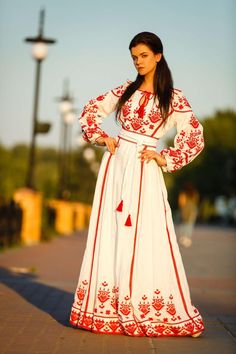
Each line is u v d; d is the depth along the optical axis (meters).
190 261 16.56
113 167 6.16
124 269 5.91
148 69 6.13
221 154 76.94
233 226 60.97
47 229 23.94
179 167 6.13
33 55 21.22
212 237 32.16
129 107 6.17
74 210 36.88
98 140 6.23
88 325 6.07
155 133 6.16
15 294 8.73
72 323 6.19
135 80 6.26
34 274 11.67
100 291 5.99
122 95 6.22
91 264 6.09
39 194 22.12
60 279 10.97
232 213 72.81
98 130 6.27
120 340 5.79
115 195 6.09
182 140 6.14
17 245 19.30
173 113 6.16
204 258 17.77
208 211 84.94
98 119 6.32
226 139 77.19
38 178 77.94
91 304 6.07
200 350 5.54
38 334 6.03
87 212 51.84
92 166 49.91
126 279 5.91
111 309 5.98
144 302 5.93
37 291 9.13
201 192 78.12
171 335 6.00
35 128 21.61
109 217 6.08
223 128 77.31
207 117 79.38
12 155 70.12
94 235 6.12
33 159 21.88
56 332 6.11
